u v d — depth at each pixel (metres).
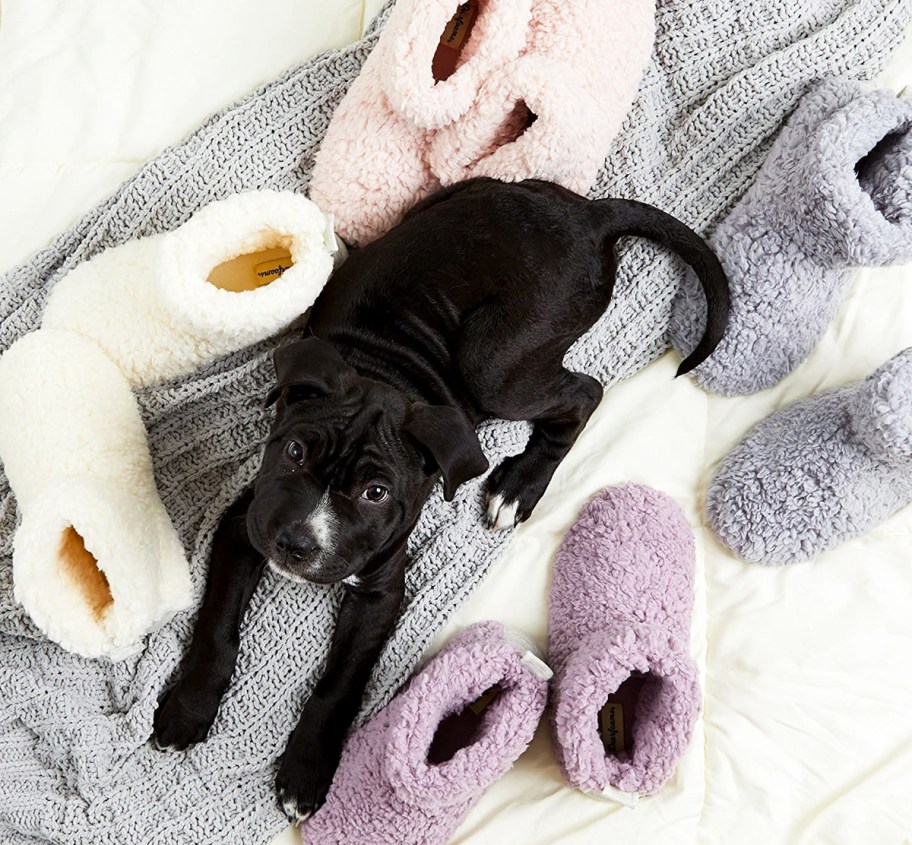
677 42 1.26
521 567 1.26
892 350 1.29
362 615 1.18
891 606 1.23
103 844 1.16
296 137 1.25
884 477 1.23
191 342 1.16
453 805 1.15
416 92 1.14
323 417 1.04
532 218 1.14
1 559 1.18
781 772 1.20
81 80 1.26
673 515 1.25
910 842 1.17
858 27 1.26
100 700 1.19
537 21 1.18
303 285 1.11
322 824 1.17
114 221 1.22
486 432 1.24
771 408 1.30
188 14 1.27
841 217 1.18
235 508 1.18
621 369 1.28
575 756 1.14
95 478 1.12
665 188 1.27
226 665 1.18
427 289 1.14
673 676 1.14
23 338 1.16
